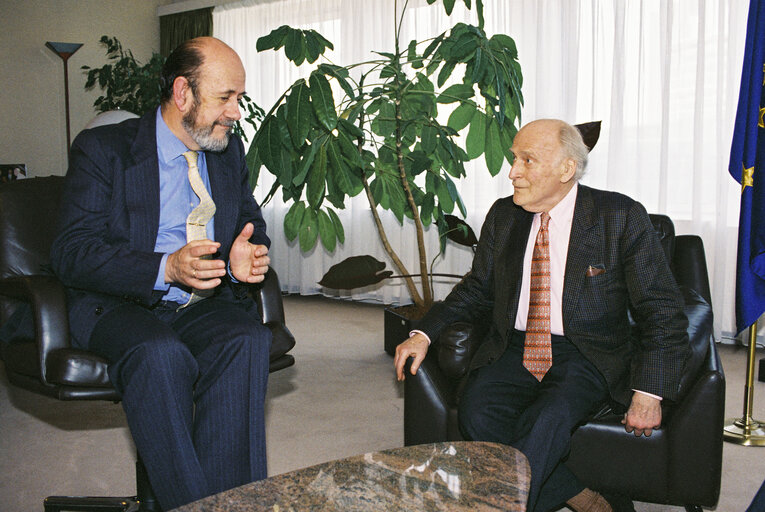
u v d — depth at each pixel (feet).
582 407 5.28
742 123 8.06
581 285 5.56
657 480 5.55
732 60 11.82
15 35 17.48
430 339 6.12
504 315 5.89
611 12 13.33
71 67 18.81
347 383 10.59
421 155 9.89
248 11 18.40
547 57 13.97
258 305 6.61
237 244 5.55
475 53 8.61
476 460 3.84
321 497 3.34
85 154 5.53
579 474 5.71
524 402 5.61
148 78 17.42
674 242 7.38
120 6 19.72
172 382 4.85
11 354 5.72
